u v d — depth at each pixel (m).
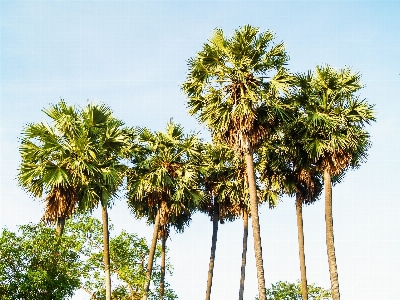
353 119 19.45
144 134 25.83
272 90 18.45
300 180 22.36
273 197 25.61
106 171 19.52
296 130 20.33
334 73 20.45
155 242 24.67
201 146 26.52
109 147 20.69
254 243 17.28
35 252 15.58
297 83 19.14
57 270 15.59
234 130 18.34
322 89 20.45
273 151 22.31
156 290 25.92
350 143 19.02
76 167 18.83
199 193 25.67
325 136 19.80
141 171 25.02
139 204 25.80
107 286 20.77
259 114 18.48
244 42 18.75
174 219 26.56
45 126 19.62
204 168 26.23
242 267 26.22
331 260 18.59
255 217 17.53
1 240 15.07
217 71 19.19
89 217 25.14
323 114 19.58
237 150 18.58
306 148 19.81
